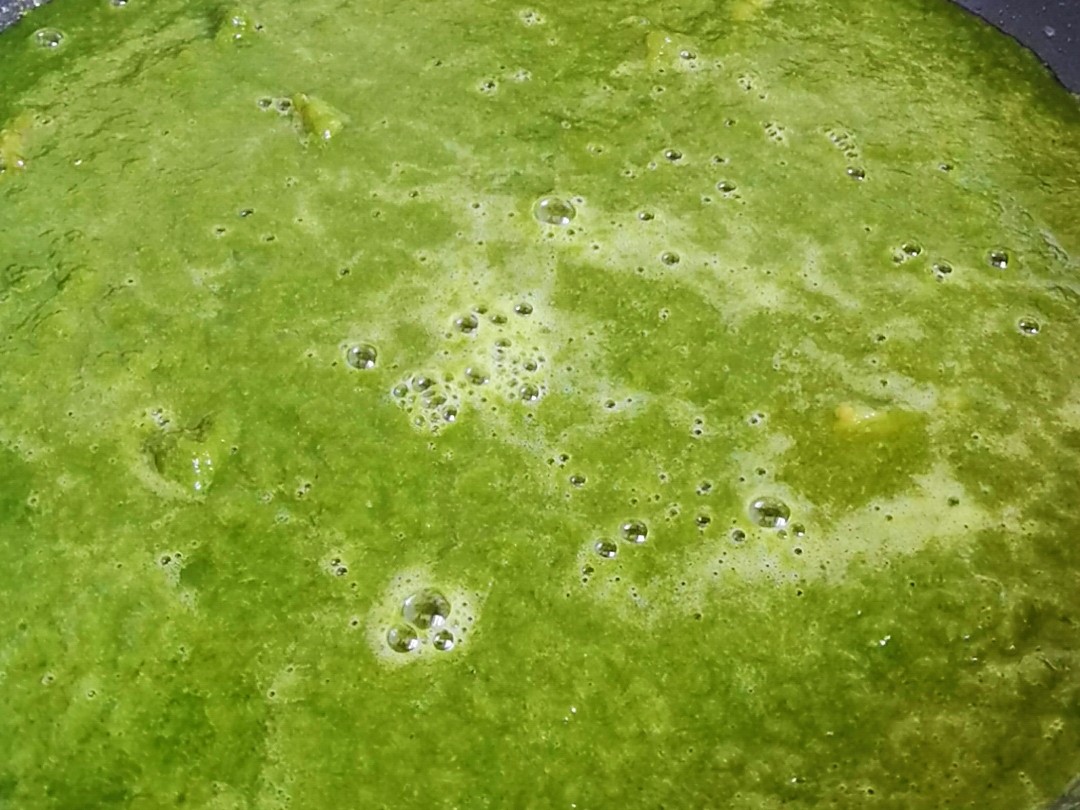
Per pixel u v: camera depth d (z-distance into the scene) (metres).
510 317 0.20
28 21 0.24
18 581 0.17
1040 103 0.23
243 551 0.17
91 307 0.20
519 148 0.22
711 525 0.18
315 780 0.16
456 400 0.19
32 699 0.16
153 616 0.17
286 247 0.20
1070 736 0.16
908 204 0.21
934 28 0.24
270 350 0.19
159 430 0.18
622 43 0.24
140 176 0.21
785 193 0.21
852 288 0.20
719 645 0.17
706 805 0.16
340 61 0.23
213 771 0.16
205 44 0.23
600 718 0.16
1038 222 0.21
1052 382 0.19
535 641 0.17
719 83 0.23
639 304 0.20
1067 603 0.17
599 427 0.19
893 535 0.18
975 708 0.16
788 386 0.19
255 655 0.17
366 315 0.20
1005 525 0.18
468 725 0.16
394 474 0.18
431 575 0.17
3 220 0.21
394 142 0.22
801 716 0.16
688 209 0.21
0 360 0.19
